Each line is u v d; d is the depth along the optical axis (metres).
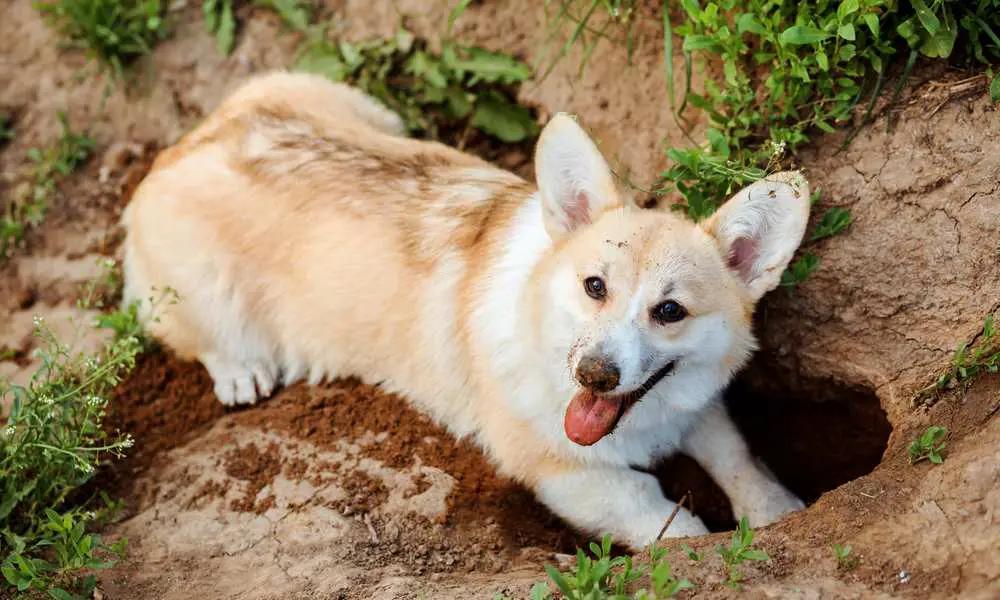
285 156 2.35
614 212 2.18
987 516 2.05
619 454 2.25
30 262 2.59
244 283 2.37
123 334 2.41
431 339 2.29
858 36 2.25
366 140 2.38
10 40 2.70
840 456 2.39
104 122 2.67
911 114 2.26
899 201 2.25
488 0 2.57
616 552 2.26
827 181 2.28
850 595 2.03
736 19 2.27
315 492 2.26
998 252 2.20
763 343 2.34
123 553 2.18
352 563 2.18
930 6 2.23
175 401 2.40
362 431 2.32
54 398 2.23
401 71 2.62
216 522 2.24
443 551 2.21
